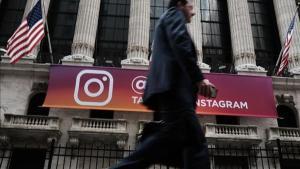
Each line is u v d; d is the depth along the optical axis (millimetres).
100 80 22891
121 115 22672
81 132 20906
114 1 28875
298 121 23938
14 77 23688
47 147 21109
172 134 2254
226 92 23219
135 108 22188
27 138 21422
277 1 28875
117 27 27766
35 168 21031
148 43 26219
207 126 21859
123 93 22641
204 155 2273
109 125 21641
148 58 25984
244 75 23984
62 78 22828
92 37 25828
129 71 23328
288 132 22422
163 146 2271
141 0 27188
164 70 2369
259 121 23281
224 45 27906
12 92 23219
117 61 26203
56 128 21078
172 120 2277
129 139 21719
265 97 23391
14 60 18703
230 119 23828
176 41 2334
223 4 29797
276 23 29141
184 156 2279
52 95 22203
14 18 27438
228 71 26469
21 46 18953
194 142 2271
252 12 29797
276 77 24625
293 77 25188
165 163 2367
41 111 23344
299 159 21750
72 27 27469
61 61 25312
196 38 26406
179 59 2309
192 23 26844
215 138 21250
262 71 25078
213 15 29141
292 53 26250
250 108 22906
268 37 28734
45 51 26219
